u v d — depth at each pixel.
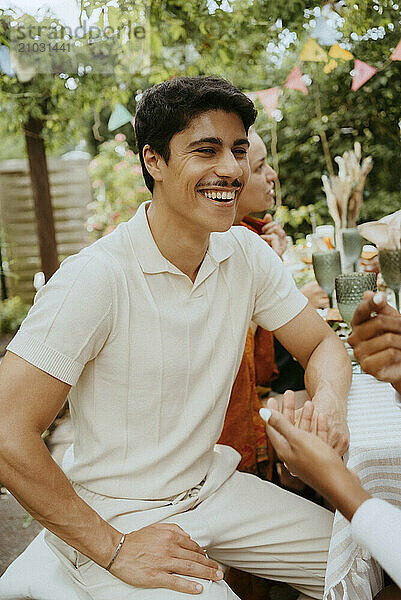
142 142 1.46
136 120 1.47
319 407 1.52
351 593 1.29
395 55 3.54
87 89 4.36
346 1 4.18
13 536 2.70
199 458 1.56
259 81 5.17
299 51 4.70
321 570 1.59
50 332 1.34
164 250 1.48
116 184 6.78
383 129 5.39
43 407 1.34
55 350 1.33
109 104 4.54
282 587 2.18
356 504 0.94
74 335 1.35
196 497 1.55
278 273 1.78
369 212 5.60
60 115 4.59
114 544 1.36
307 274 3.18
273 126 5.30
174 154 1.41
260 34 4.34
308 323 1.79
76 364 1.36
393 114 5.28
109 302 1.40
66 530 1.33
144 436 1.48
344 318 2.03
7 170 6.85
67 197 7.22
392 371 1.14
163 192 1.46
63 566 1.47
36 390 1.33
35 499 1.32
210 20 4.23
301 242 4.54
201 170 1.40
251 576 2.16
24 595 1.44
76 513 1.34
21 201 6.94
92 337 1.38
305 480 1.01
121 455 1.48
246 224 2.56
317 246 2.83
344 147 5.59
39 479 1.31
